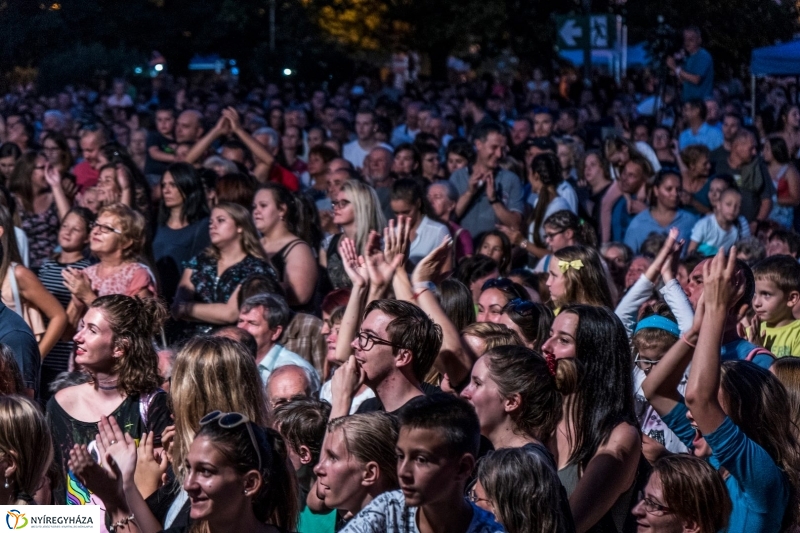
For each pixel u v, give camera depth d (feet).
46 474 17.65
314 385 21.71
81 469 15.16
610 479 16.40
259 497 14.46
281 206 31.86
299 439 18.17
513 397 15.80
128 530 15.35
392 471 15.51
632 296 25.90
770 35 96.07
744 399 16.24
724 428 15.58
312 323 27.25
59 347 28.02
